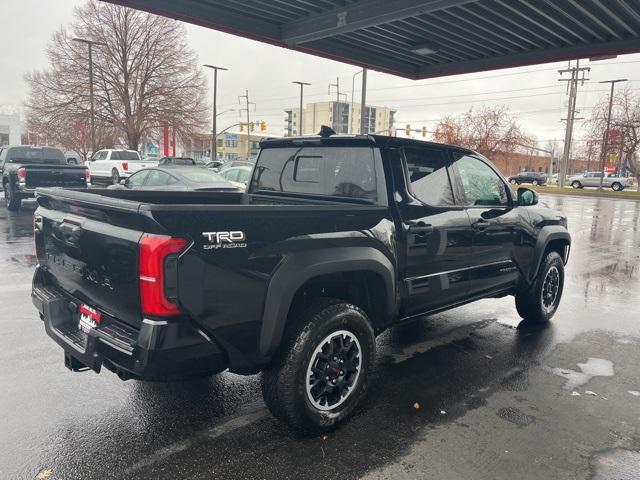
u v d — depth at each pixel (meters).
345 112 121.25
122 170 25.56
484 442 3.17
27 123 41.69
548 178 70.31
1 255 8.55
